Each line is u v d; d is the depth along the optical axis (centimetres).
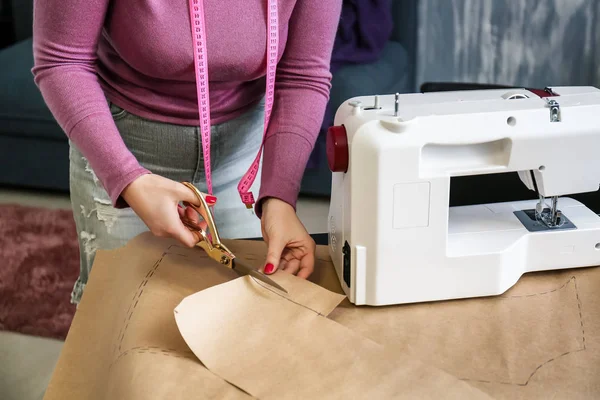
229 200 132
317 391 74
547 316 91
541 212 101
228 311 85
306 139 108
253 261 103
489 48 288
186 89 113
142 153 121
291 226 102
